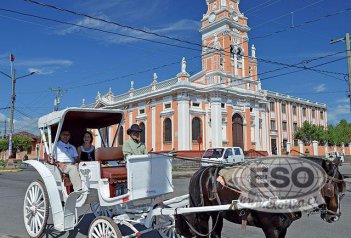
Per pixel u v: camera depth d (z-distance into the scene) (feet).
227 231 26.50
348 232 26.27
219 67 132.26
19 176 81.25
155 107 135.74
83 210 35.22
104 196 21.89
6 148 211.61
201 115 128.88
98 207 28.14
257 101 144.87
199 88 127.75
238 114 137.80
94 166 22.70
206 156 84.43
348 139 190.19
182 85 122.93
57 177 25.72
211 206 17.83
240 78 137.18
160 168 22.77
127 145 24.52
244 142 138.21
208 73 133.39
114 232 19.76
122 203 21.45
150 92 135.85
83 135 30.17
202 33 140.87
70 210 23.13
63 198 24.97
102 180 22.31
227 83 133.18
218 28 135.64
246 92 138.62
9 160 115.44
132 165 21.21
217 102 128.88
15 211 35.37
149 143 137.28
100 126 30.81
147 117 139.23
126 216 21.83
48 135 26.91
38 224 25.38
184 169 97.04
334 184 17.10
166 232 22.81
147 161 22.04
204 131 128.88
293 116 181.37
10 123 116.26
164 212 20.03
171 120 128.16
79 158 27.14
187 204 22.00
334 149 176.65
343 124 215.92
